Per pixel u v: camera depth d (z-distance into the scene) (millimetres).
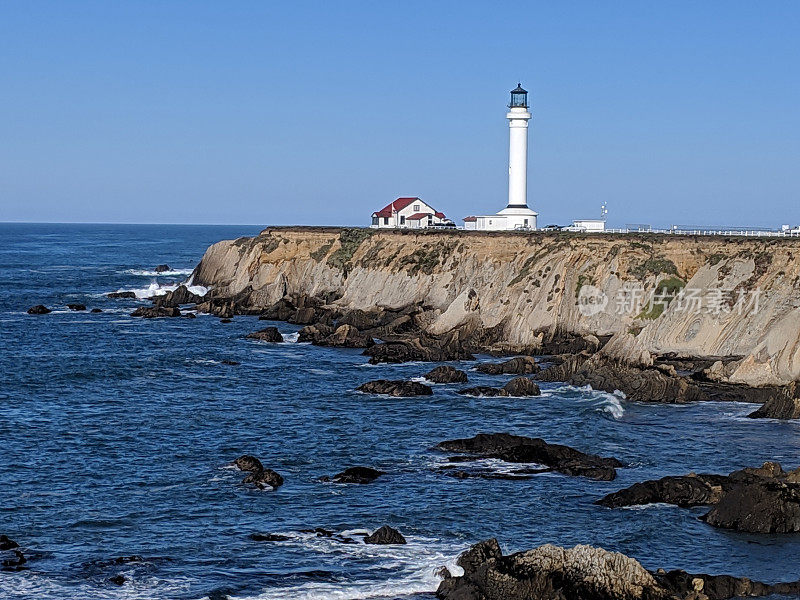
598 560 37156
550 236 107625
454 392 75250
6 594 37406
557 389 75938
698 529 44938
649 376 74000
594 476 52469
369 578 39281
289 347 99562
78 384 78188
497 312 98688
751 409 69750
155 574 39594
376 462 55344
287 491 50031
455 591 36938
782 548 42938
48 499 48438
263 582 38906
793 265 84188
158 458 55938
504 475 52656
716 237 95812
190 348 97812
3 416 65688
